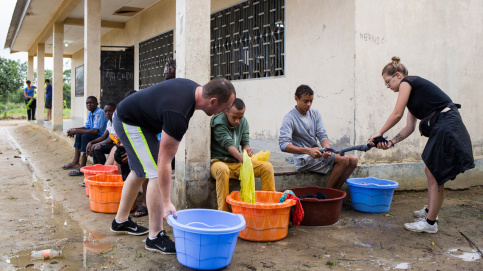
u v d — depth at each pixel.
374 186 4.11
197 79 3.86
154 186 3.04
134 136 3.02
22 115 25.25
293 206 3.54
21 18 11.58
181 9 3.84
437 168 3.33
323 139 4.31
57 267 2.75
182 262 2.77
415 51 5.15
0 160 8.19
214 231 2.60
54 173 6.48
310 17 5.40
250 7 6.67
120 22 11.70
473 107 5.77
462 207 4.55
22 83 34.06
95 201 4.14
